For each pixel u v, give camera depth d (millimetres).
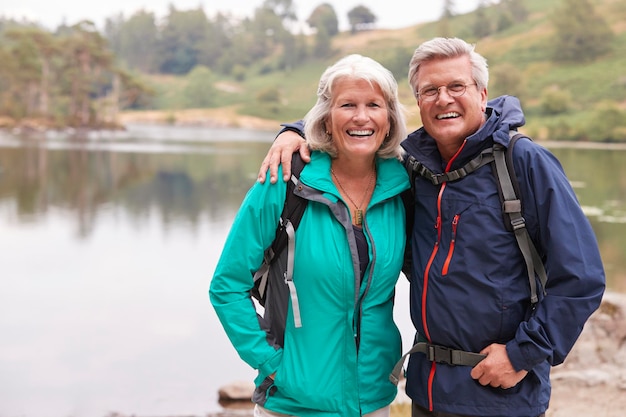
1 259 14164
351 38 148375
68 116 92188
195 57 151625
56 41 96625
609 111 69625
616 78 83062
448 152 2295
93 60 97000
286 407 2283
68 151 49125
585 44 91312
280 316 2301
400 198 2381
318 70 133500
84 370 7516
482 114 2311
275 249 2295
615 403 3951
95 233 17844
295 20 175625
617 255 16031
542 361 2059
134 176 34750
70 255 14711
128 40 154750
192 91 125125
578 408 3916
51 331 9148
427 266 2234
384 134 2311
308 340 2240
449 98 2213
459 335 2166
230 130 96188
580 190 29844
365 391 2262
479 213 2152
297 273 2248
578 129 69438
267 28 157500
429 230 2279
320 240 2236
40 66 89750
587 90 81062
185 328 9258
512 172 2135
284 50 138250
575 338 2078
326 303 2236
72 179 32844
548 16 110000
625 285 13016
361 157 2289
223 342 8570
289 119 110000
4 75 88312
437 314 2197
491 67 91312
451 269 2172
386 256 2262
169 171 37500
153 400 6543
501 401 2152
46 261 14016
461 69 2227
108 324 9484
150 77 148750
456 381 2180
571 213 2084
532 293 2143
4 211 22156
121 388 6918
